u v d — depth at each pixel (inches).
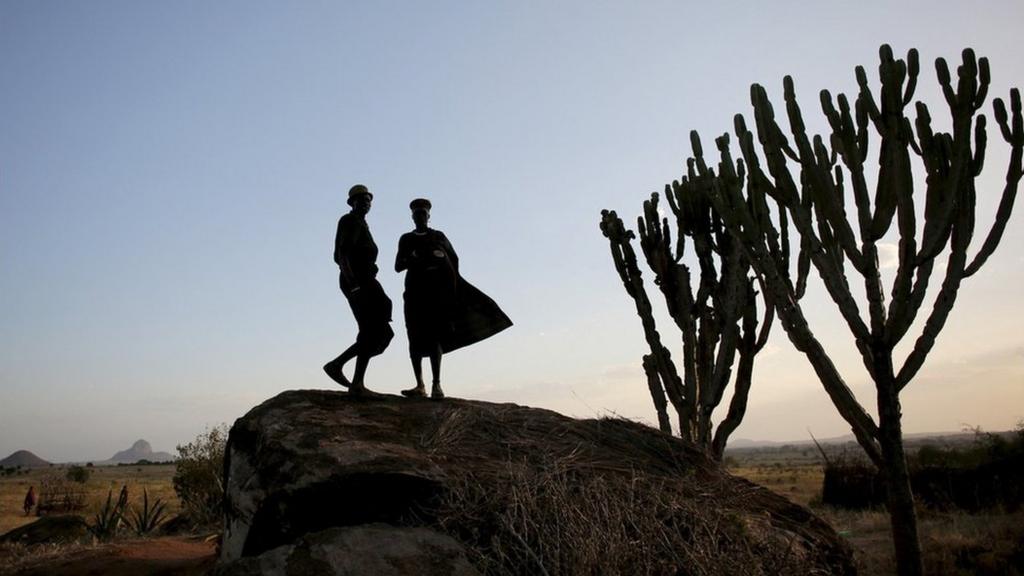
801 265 342.6
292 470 228.8
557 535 203.8
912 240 295.6
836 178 316.5
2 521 1126.4
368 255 292.8
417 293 312.8
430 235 318.7
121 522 728.3
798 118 320.2
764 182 336.5
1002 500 679.1
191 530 681.6
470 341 323.3
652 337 446.3
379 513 224.4
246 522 233.1
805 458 4264.3
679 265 437.7
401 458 233.8
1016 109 293.3
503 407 309.4
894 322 298.4
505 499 219.6
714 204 364.2
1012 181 294.2
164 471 3969.0
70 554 399.5
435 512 221.6
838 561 249.0
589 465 251.1
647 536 206.8
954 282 295.4
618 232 474.9
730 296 410.6
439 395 307.1
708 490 249.3
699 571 202.5
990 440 861.8
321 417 265.6
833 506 838.5
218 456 863.7
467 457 251.4
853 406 309.7
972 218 296.7
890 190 300.8
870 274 306.5
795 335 324.8
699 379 421.7
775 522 251.8
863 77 307.7
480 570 201.2
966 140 289.0
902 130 295.3
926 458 929.5
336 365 299.1
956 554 463.8
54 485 1328.7
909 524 291.7
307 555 195.3
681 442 301.6
